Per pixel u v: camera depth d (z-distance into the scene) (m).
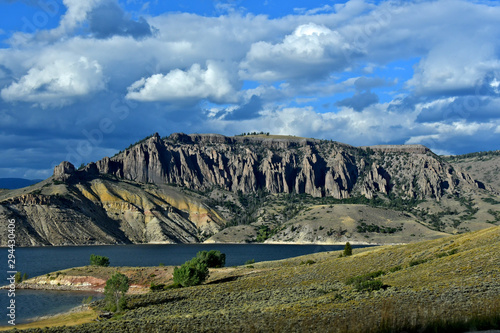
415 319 42.03
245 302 78.31
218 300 82.75
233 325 54.66
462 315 41.94
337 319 49.62
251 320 56.28
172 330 55.97
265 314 58.88
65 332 60.84
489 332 37.59
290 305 63.94
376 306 53.72
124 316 78.56
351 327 43.94
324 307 58.53
